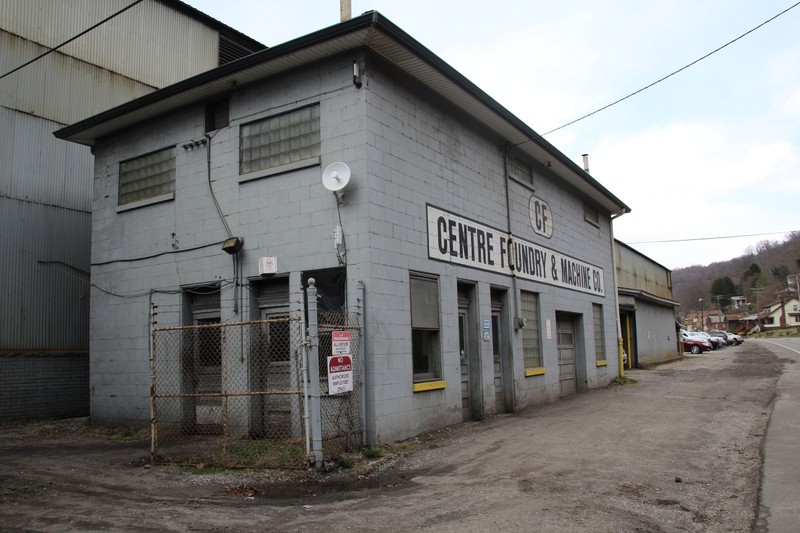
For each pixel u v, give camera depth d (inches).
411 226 420.8
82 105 652.1
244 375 422.0
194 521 234.7
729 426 414.6
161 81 732.7
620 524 224.2
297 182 412.8
